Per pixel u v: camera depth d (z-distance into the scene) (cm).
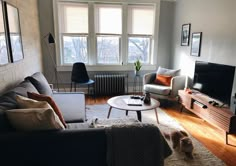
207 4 343
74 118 216
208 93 305
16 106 166
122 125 149
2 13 215
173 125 303
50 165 140
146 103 285
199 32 368
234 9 277
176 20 468
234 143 250
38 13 423
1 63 208
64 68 464
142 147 145
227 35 293
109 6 451
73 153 140
